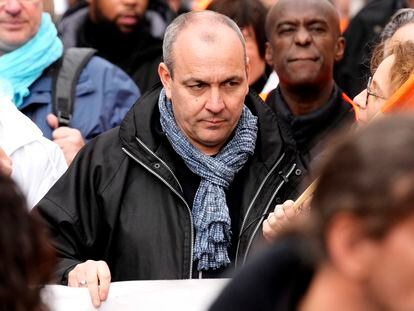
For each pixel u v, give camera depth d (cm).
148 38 1290
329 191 364
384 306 360
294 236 404
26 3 1005
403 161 354
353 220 360
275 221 696
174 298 711
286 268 400
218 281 712
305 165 816
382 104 714
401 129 359
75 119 1020
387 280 357
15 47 1012
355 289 367
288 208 688
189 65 757
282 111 1051
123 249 769
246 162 789
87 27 1295
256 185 783
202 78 755
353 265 361
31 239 413
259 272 402
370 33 1328
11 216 411
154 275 758
